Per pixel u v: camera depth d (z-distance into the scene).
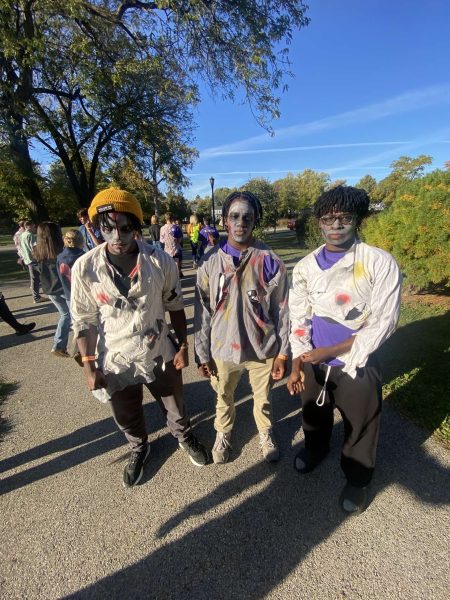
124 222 1.59
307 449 2.24
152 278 1.77
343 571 1.62
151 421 2.85
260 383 2.25
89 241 5.20
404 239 4.79
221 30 10.43
